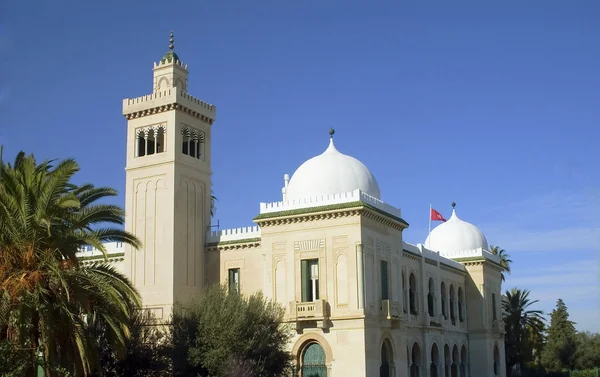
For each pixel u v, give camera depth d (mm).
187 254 55938
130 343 44750
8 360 29109
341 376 49750
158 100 57281
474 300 76438
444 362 68000
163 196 55938
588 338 121375
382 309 52875
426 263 65438
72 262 33844
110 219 36062
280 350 47562
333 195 52938
